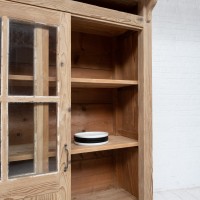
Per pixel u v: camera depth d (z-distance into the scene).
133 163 1.11
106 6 1.09
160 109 1.55
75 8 0.85
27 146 0.78
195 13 1.63
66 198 0.82
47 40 0.81
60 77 0.82
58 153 0.82
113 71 1.29
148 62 1.02
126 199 1.10
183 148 1.60
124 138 1.15
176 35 1.59
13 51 0.75
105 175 1.28
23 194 0.75
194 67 1.63
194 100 1.63
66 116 0.83
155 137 1.54
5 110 0.73
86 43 1.23
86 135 1.03
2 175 0.72
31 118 0.79
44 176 0.79
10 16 0.73
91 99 1.25
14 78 0.75
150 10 1.01
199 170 1.63
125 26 0.98
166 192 1.53
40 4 0.78
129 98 1.15
